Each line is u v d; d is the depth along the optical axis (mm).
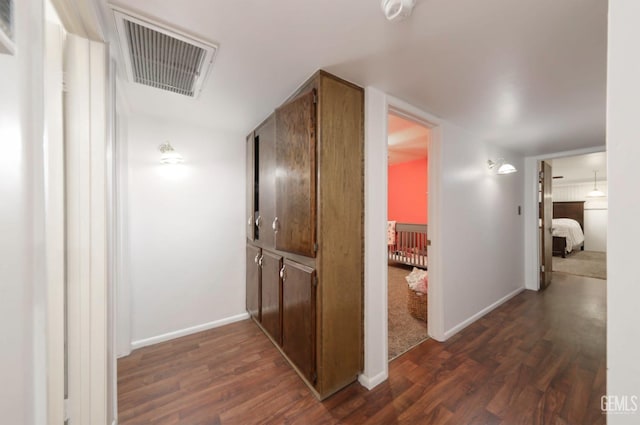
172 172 2256
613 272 493
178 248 2291
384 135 1723
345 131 1559
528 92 1729
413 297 2744
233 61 1364
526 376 1724
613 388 494
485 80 1568
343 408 1434
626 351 479
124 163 1974
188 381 1662
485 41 1203
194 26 1098
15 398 452
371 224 1658
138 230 2102
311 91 1452
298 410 1416
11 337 445
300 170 1543
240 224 2643
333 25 1095
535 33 1147
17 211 456
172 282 2260
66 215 1009
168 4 977
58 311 993
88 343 1043
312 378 1528
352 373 1610
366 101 1639
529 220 3771
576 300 3271
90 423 1044
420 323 2584
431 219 2297
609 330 501
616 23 492
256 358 1921
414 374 1751
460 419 1365
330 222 1501
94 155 1050
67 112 1005
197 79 1552
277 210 1790
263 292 2240
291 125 1613
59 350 995
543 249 3842
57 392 991
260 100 1846
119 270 1930
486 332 2391
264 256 2205
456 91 1716
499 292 3125
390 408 1437
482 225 2822
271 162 2008
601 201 7238
